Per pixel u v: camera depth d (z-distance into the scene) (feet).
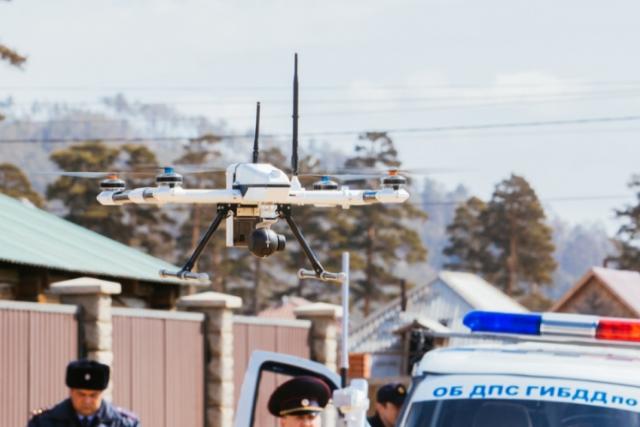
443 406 56.13
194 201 65.16
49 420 56.24
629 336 58.90
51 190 655.35
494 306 503.20
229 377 149.18
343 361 67.26
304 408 57.82
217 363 147.64
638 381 55.26
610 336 59.21
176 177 65.31
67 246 161.79
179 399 142.41
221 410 147.43
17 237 153.89
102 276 158.20
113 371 130.21
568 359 57.67
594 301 485.97
